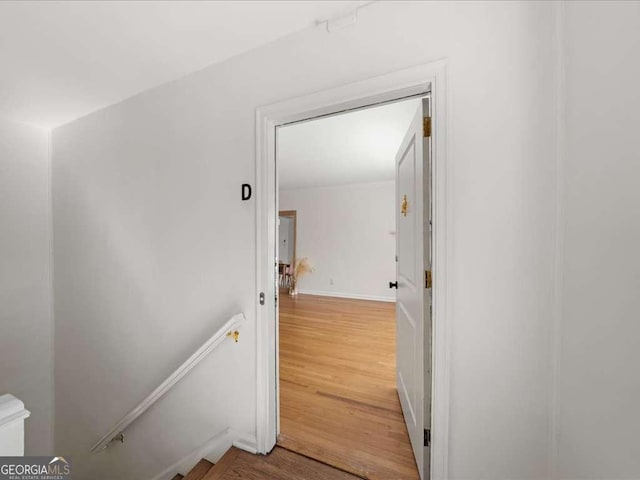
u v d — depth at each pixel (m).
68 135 2.36
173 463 1.76
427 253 1.22
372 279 5.66
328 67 1.31
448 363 1.06
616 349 0.67
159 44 1.48
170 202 1.80
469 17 1.04
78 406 2.30
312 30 1.35
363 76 1.23
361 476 1.31
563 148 0.90
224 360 1.58
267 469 1.35
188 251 1.73
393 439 1.57
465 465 1.05
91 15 1.28
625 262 0.65
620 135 0.67
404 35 1.15
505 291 0.99
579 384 0.81
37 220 2.44
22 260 2.36
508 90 0.98
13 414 0.75
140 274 1.94
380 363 2.64
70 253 2.35
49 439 2.45
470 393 1.04
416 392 1.39
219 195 1.62
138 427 1.91
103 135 2.13
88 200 2.23
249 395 1.51
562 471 0.89
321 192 6.14
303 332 3.59
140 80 1.80
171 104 1.80
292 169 4.51
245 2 1.22
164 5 1.23
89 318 2.22
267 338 1.47
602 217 0.72
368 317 4.32
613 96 0.69
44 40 1.44
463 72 1.04
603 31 0.72
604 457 0.71
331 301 5.48
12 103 2.07
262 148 1.47
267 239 1.47
